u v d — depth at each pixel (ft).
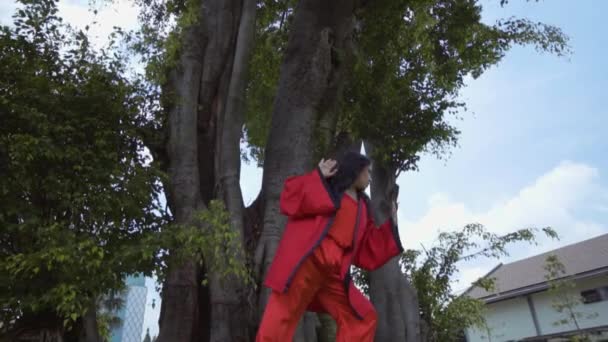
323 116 24.89
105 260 15.58
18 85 16.93
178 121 22.70
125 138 19.86
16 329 17.02
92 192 16.56
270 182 22.21
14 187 16.01
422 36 30.86
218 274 18.42
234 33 27.25
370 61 32.12
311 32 25.31
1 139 16.06
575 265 63.16
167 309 18.94
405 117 31.12
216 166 23.12
